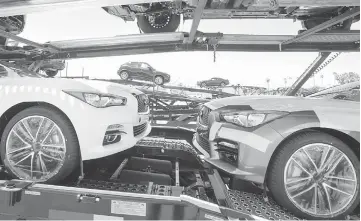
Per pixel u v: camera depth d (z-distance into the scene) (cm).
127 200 137
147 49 364
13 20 376
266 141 170
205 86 1372
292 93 411
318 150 169
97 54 376
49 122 185
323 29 304
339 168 167
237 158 180
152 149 267
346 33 303
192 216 132
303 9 309
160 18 373
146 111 255
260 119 175
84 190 145
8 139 183
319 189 168
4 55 399
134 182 204
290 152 167
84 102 187
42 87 191
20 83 196
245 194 189
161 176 211
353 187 163
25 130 186
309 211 165
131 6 334
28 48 377
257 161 171
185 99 693
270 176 172
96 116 188
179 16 373
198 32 317
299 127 168
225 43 351
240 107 187
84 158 185
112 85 217
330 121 167
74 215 139
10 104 189
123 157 263
